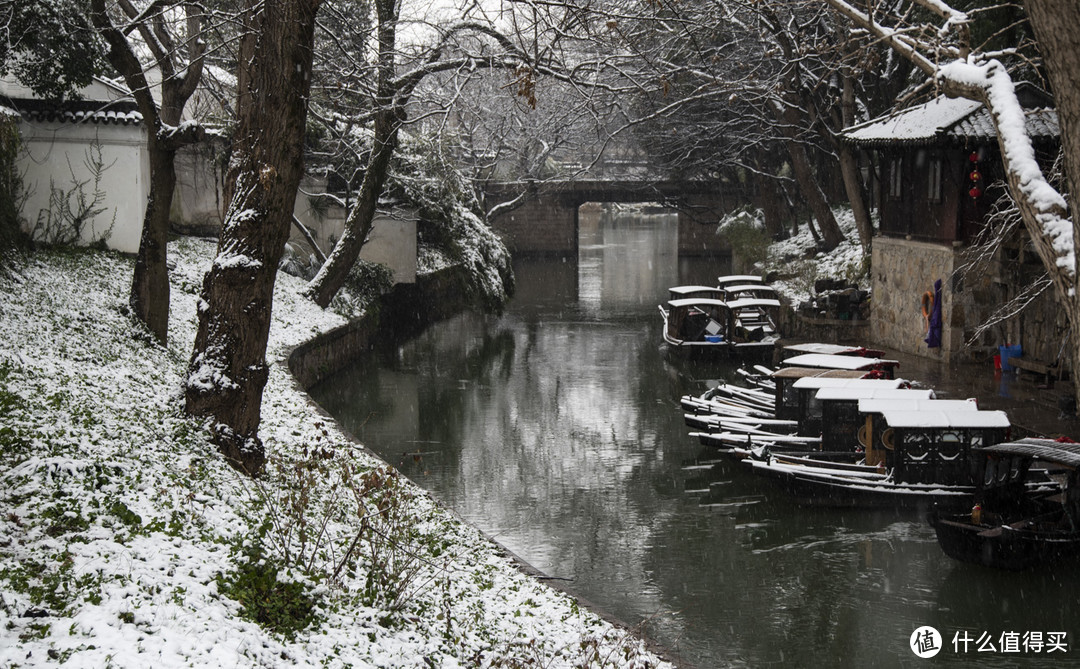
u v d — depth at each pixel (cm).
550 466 1819
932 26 1339
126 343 1622
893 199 2822
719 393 2267
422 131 3522
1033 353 2298
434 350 3081
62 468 804
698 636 1129
